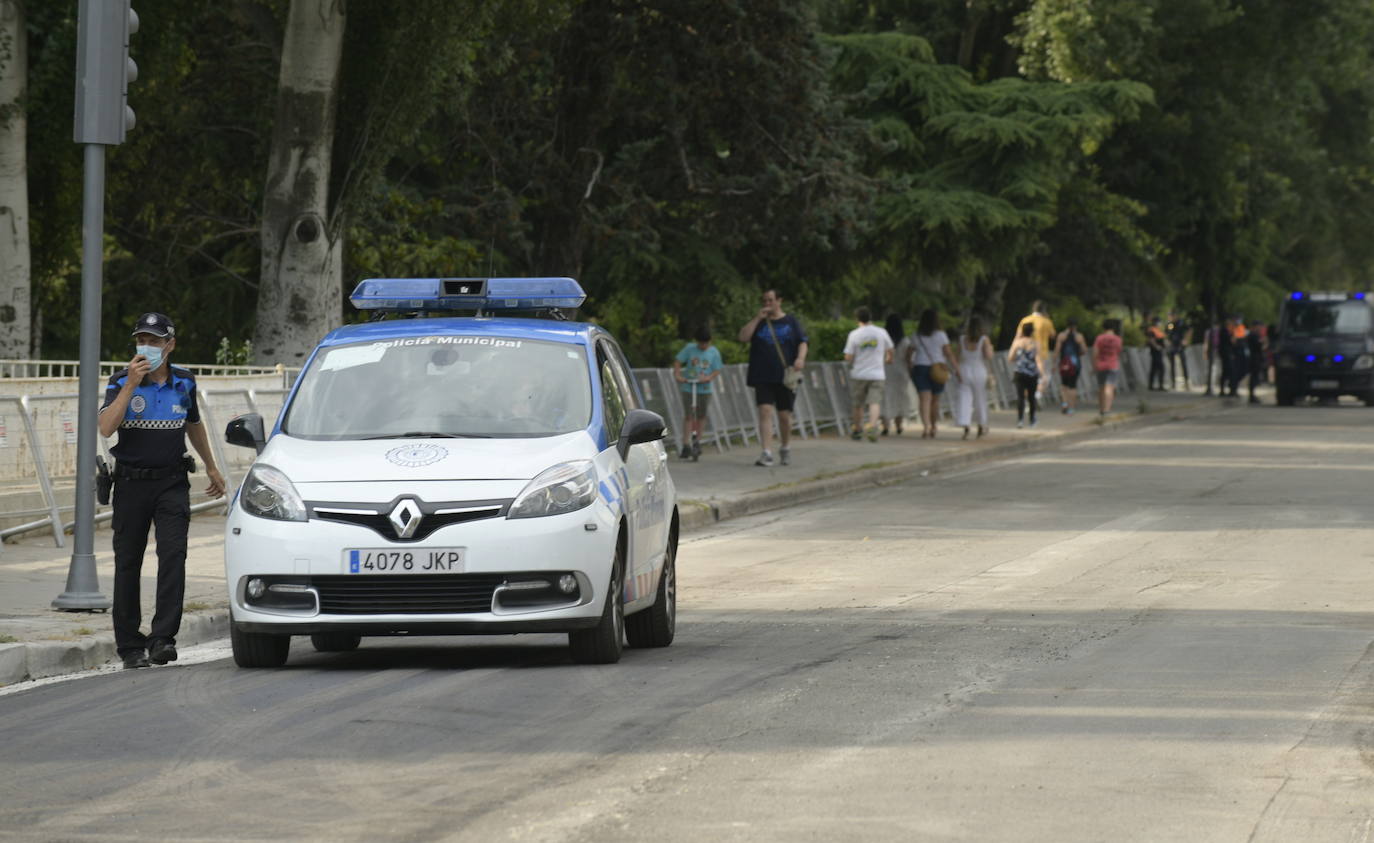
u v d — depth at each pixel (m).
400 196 104.31
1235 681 34.56
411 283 42.94
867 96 122.69
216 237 114.00
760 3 112.38
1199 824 23.64
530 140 116.00
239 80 108.38
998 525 70.50
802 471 91.94
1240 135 183.25
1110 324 148.75
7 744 29.36
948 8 177.88
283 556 35.16
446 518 35.16
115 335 115.94
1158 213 188.00
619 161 115.75
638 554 38.41
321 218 85.69
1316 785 25.89
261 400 74.06
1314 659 37.28
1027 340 131.62
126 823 23.77
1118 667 36.25
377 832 23.20
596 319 139.00
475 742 28.95
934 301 182.00
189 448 68.75
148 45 89.50
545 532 35.19
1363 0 181.38
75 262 105.50
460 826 23.52
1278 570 54.38
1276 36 181.25
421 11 86.19
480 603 35.16
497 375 39.06
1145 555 58.94
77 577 44.25
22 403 60.12
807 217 118.31
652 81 113.56
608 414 39.03
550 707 32.03
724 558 61.12
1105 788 25.62
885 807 24.48
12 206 80.94
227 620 44.81
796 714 31.19
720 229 120.25
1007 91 154.50
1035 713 31.22
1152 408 166.75
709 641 41.22
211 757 27.97
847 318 172.62
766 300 94.88
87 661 39.03
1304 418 158.88
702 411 98.56
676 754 27.95
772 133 117.62
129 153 109.38
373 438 37.69
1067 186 172.88
